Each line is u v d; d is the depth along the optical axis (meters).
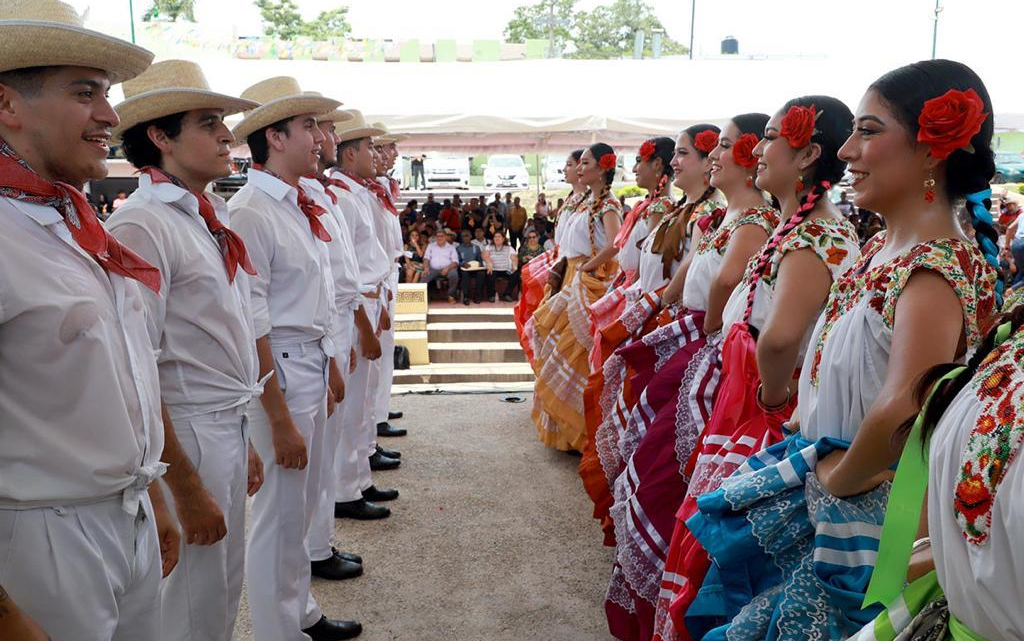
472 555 3.57
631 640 2.78
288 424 2.54
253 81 8.97
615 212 4.75
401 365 7.88
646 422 2.86
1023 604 0.96
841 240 2.03
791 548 1.74
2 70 1.43
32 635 1.31
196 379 2.09
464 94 8.82
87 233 1.51
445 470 4.63
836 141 2.11
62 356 1.44
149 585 1.69
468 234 10.94
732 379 2.24
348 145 4.91
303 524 2.72
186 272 2.04
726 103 8.88
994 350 1.06
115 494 1.56
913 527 1.25
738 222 2.66
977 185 1.53
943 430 1.08
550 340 4.80
